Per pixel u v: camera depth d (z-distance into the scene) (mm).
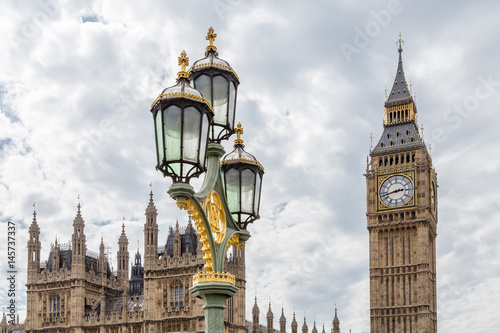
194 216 13758
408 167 151625
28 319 102312
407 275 147375
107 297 106438
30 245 104438
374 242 151375
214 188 14836
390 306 146875
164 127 12750
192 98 12758
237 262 98500
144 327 93625
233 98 15484
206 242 14250
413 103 157125
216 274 14461
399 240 150125
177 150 12688
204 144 13055
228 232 15391
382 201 152500
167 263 94625
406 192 150750
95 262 108625
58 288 101938
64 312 100812
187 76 13359
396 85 160375
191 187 13031
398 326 145250
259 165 16641
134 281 112062
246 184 16438
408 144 153500
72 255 101938
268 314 104750
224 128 15242
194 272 92500
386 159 154875
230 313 95438
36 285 103312
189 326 91312
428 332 143500
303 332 121500
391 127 157500
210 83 15164
